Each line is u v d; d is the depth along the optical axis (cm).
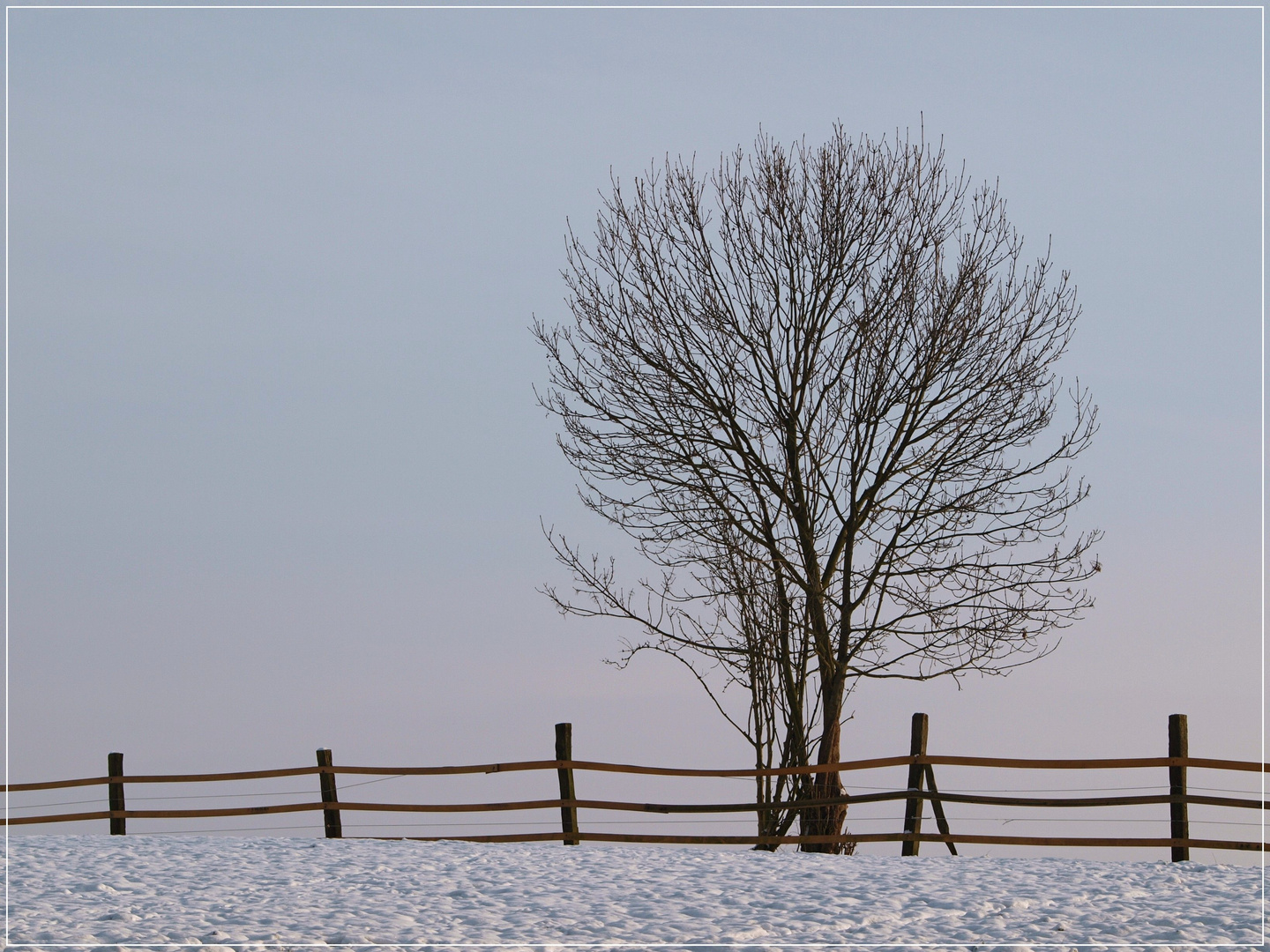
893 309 3847
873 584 3856
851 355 3888
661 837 2952
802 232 3903
